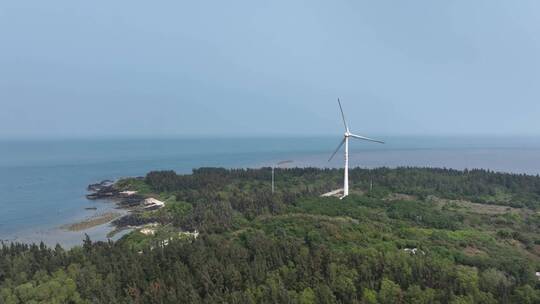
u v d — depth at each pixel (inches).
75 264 3260.3
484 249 4028.1
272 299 2677.2
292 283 2925.7
